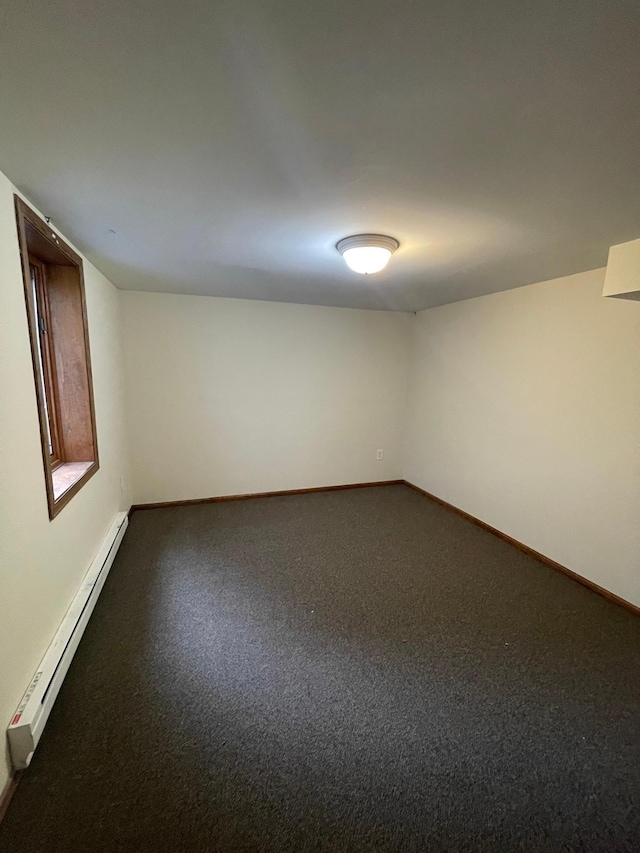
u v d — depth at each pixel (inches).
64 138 45.3
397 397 181.9
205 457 157.2
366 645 80.7
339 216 67.5
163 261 98.1
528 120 40.9
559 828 49.6
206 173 53.3
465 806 51.7
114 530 112.6
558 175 52.4
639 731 63.1
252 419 160.9
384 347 175.5
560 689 70.7
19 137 45.1
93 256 94.0
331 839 47.7
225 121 41.8
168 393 148.6
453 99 37.7
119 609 90.7
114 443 123.8
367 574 108.0
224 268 104.3
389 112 39.8
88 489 92.3
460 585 103.5
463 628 86.6
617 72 33.6
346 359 170.6
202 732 60.7
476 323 140.3
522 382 121.9
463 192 57.7
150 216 68.7
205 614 89.5
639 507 91.4
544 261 92.6
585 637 84.4
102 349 111.5
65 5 28.0
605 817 51.0
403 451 187.8
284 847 46.8
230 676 71.9
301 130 43.3
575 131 42.6
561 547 110.5
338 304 160.4
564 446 108.9
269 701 66.7
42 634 63.5
